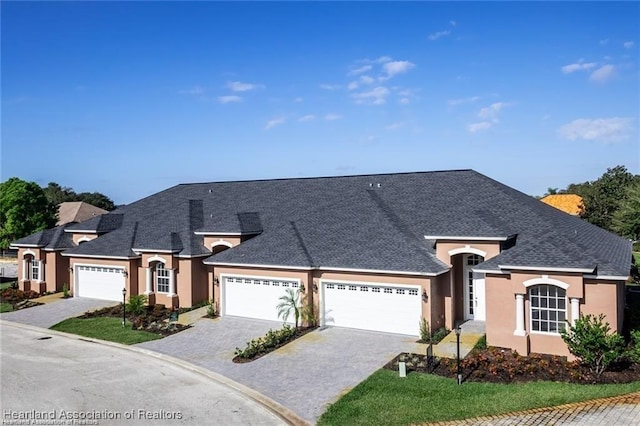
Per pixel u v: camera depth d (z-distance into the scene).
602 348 16.00
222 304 26.75
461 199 26.70
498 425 12.88
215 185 38.16
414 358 18.56
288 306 24.34
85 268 33.44
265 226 30.38
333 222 27.59
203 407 15.22
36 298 34.09
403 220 26.42
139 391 16.66
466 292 23.86
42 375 18.45
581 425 12.60
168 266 29.52
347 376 17.27
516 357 18.05
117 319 27.45
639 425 12.45
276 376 17.64
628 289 32.28
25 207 51.66
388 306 22.55
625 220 50.31
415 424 13.29
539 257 18.64
